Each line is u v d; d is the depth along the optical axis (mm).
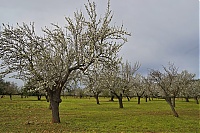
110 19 21469
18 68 20219
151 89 29953
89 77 21984
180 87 29500
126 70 49469
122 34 21359
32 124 20562
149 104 54719
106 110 36625
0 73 20000
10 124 20531
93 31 21031
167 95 27703
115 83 40719
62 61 20938
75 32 21438
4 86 88250
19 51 20250
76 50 21156
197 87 61719
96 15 21328
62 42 21234
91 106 46438
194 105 50281
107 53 21016
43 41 21688
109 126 19703
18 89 97312
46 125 20016
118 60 21609
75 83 24594
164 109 38469
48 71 20422
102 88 40250
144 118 25234
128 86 47000
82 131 17469
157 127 19469
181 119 24469
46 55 20500
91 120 23406
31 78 20469
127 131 17594
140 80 57406
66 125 20031
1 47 19984
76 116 27281
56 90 21547
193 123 21672
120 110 36625
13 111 33062
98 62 19984
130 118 25234
